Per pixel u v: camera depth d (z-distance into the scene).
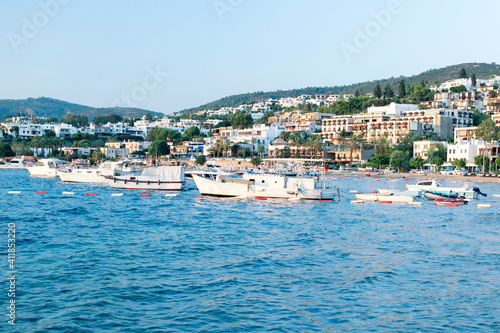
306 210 83.94
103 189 123.62
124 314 32.44
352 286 38.72
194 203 92.62
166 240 55.62
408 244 54.78
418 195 108.38
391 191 106.12
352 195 115.44
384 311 33.62
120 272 41.66
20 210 81.75
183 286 38.19
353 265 44.94
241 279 40.16
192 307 33.84
